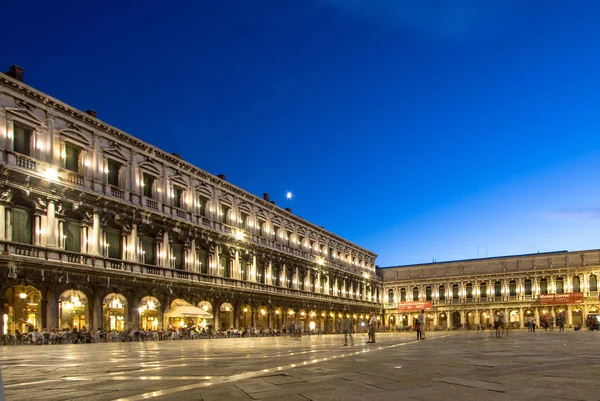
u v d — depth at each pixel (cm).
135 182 5800
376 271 14625
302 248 9969
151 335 5306
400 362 1864
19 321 4400
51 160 4794
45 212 4628
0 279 4134
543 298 12169
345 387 1156
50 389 1212
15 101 4547
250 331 7012
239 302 7369
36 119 4684
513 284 12875
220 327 6919
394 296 14088
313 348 3238
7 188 4309
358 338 5834
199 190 6962
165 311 5912
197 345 3962
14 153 4425
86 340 4528
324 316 10238
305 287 9706
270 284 8350
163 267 5966
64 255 4719
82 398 1059
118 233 5494
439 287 13675
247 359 2161
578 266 12175
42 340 4134
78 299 4806
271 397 1023
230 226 7506
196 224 6612
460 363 1788
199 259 6769
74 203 4912
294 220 9694
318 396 1027
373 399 979
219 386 1210
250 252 7906
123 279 5319
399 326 12850
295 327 5797
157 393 1109
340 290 11362
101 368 1783
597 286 11994
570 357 2052
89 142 5238
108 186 5397
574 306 12044
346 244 12112
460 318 13250
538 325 12344
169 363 1980
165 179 6316
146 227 5838
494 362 1816
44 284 4506
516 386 1125
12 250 4256
